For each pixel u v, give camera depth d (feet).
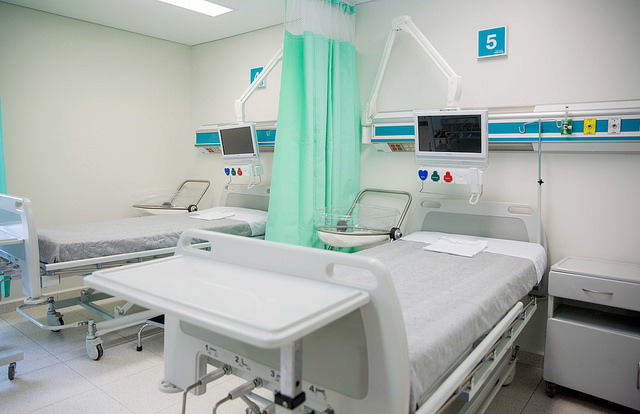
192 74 16.01
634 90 8.01
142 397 7.73
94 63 13.41
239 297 3.63
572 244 8.89
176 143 15.78
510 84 9.36
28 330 10.64
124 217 14.44
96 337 9.05
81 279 13.47
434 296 5.70
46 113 12.49
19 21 11.81
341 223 10.13
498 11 9.41
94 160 13.60
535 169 9.20
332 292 3.80
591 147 8.31
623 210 8.31
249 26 13.52
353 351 3.91
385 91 11.21
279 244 4.50
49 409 7.29
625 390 7.16
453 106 9.18
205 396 7.84
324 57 10.07
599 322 7.72
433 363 4.23
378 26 11.19
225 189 14.51
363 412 3.86
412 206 10.99
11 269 8.46
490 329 5.79
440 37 10.25
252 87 11.95
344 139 11.02
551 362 7.88
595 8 8.30
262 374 4.43
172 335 5.39
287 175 9.57
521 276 7.00
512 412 7.54
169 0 11.31
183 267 4.67
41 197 12.54
